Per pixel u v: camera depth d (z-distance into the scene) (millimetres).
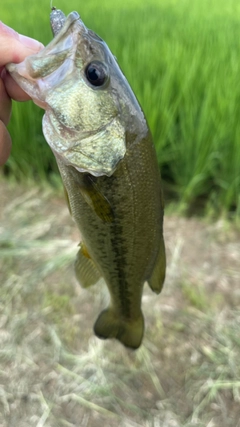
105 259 172
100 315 215
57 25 144
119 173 147
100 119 143
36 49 157
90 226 161
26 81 141
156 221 166
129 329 210
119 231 160
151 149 152
